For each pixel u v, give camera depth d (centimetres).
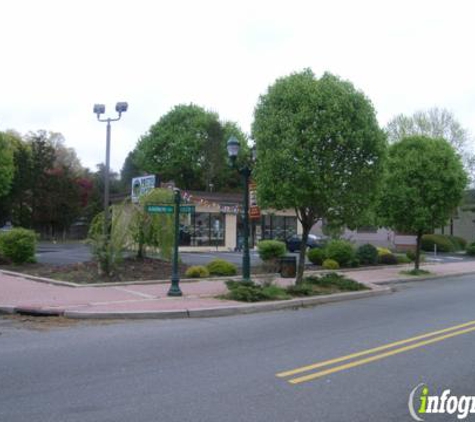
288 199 1510
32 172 5175
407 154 2342
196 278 1797
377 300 1532
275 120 1517
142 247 1992
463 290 1820
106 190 2239
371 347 859
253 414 536
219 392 610
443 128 4834
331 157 1495
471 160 4762
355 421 521
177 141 5259
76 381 652
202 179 5412
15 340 900
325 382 653
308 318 1177
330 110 1485
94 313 1121
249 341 908
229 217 3738
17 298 1299
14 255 2047
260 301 1355
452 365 742
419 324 1094
